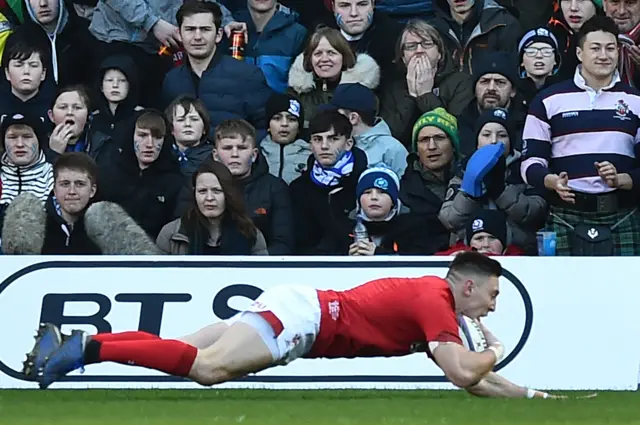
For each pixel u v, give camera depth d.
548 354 24.14
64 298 24.47
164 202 29.41
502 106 30.38
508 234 28.09
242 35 31.64
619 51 30.45
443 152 29.39
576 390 23.98
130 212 29.23
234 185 27.83
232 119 28.98
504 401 20.08
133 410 18.20
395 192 28.45
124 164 29.41
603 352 24.19
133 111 30.72
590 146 28.06
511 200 28.05
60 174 28.52
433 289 18.09
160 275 24.44
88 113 30.50
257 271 24.33
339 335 18.44
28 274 24.55
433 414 17.25
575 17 30.97
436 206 29.11
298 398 20.94
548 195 28.19
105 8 31.61
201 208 27.70
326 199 29.11
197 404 19.38
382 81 31.17
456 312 18.69
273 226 28.81
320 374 23.77
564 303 24.27
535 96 29.58
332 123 28.77
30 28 31.08
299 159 30.16
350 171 29.17
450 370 17.48
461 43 31.23
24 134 29.66
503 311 24.20
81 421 16.27
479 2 31.25
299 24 32.00
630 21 30.86
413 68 30.81
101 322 24.41
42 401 20.36
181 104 29.75
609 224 27.97
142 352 17.19
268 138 30.38
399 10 32.00
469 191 27.97
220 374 17.78
